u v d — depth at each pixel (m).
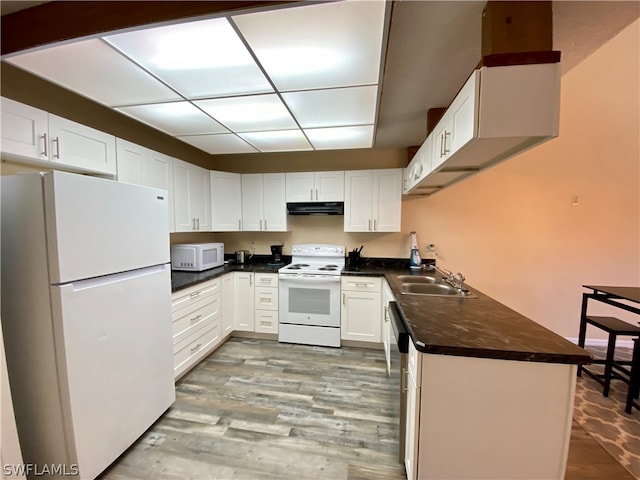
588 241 3.12
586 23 1.24
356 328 3.03
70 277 1.32
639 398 2.17
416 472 1.22
